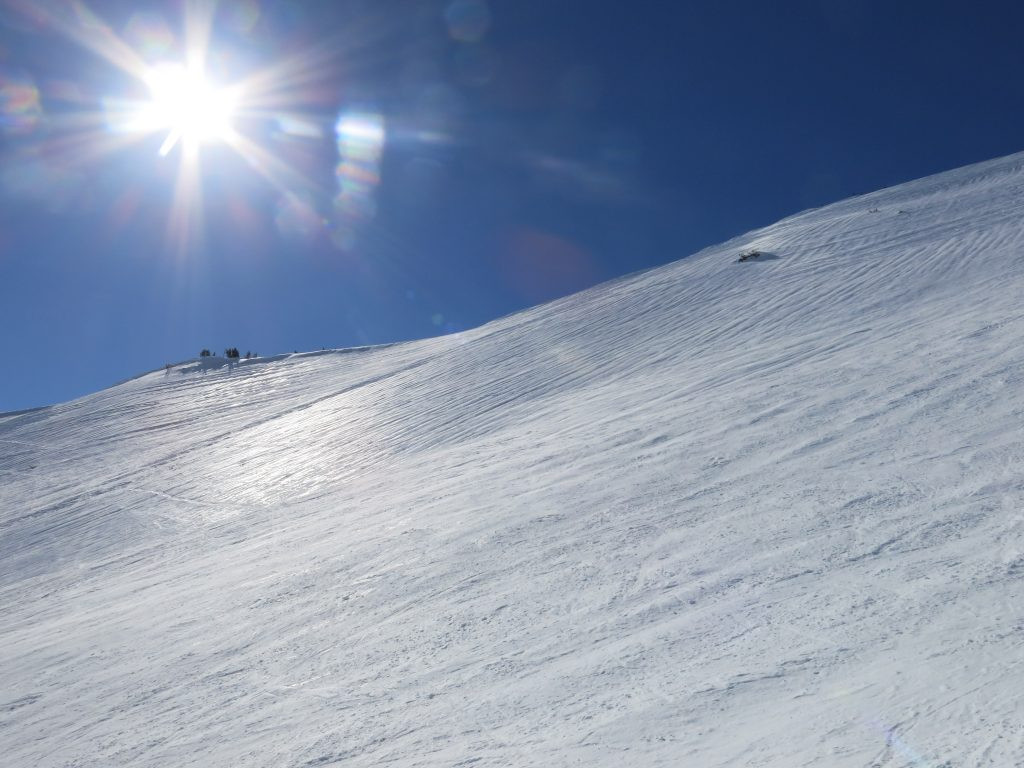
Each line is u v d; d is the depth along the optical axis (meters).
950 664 3.57
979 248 21.47
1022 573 4.55
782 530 6.41
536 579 6.72
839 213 37.19
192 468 23.59
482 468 12.51
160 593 10.31
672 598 5.53
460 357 28.81
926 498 6.38
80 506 21.62
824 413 10.07
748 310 21.91
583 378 19.92
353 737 4.54
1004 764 2.58
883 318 16.58
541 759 3.64
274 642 6.88
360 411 24.77
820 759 2.94
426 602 6.86
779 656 4.19
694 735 3.51
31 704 6.75
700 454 9.66
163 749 5.09
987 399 8.91
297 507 15.29
